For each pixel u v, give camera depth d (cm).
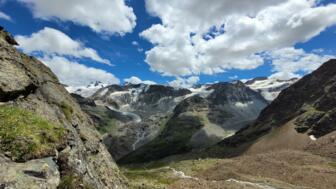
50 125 2597
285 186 12812
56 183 2150
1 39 3731
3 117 2331
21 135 2228
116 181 3738
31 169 2041
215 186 10469
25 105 3070
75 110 4250
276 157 19725
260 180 14225
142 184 8844
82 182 2341
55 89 4169
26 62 4012
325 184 13900
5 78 3044
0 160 1972
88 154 3562
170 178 12731
